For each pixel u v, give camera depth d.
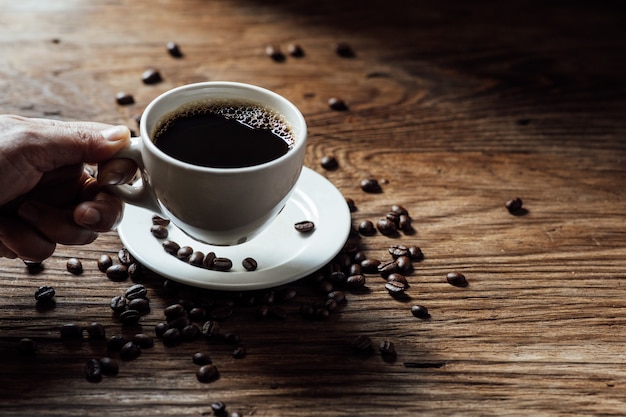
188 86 0.60
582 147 0.77
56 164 0.57
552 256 0.66
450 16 0.95
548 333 0.60
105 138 0.57
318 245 0.62
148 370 0.56
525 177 0.74
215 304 0.60
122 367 0.56
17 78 0.80
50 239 0.58
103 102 0.78
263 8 0.94
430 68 0.87
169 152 0.58
